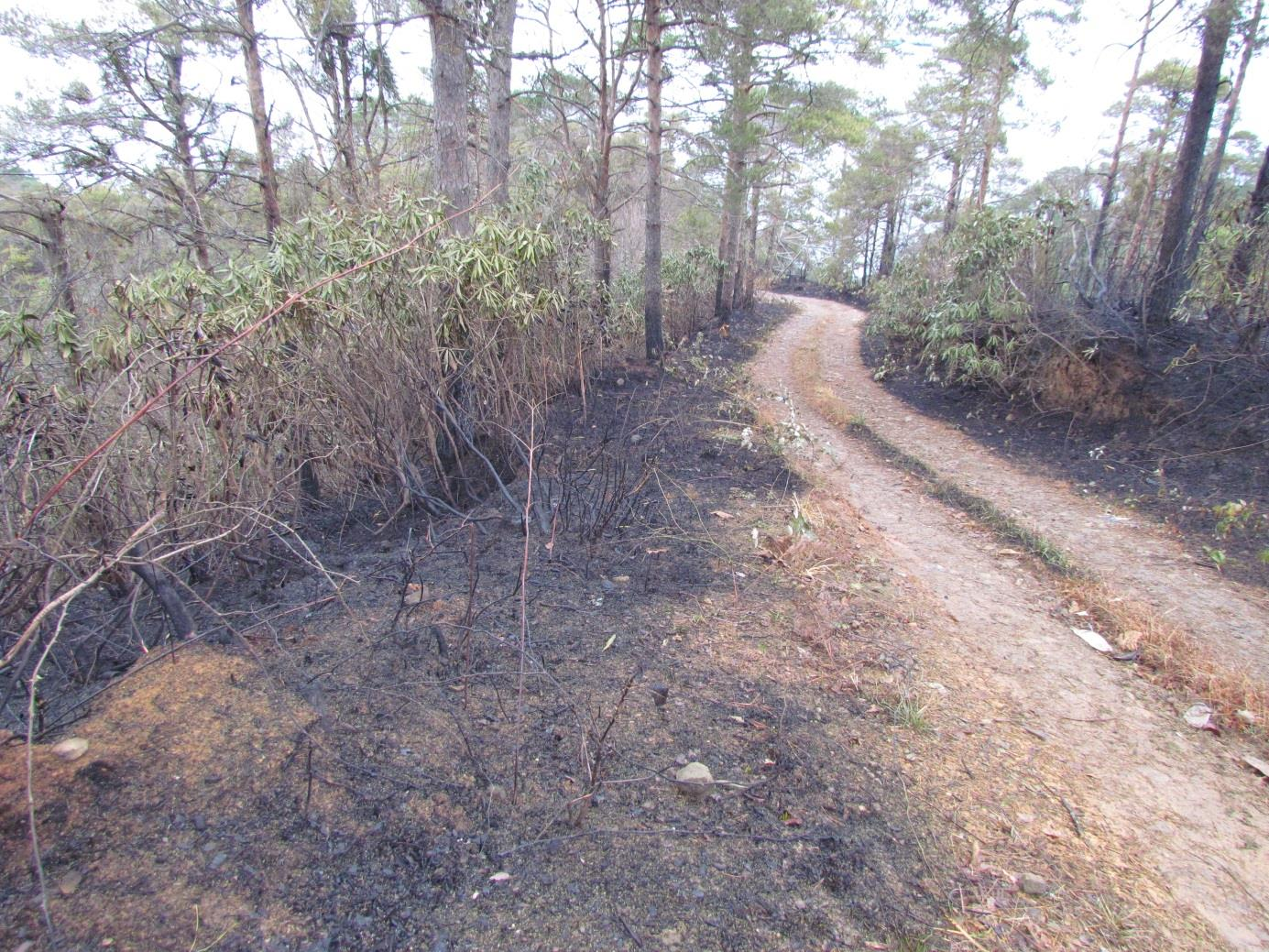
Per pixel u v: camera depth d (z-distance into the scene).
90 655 3.41
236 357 4.04
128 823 2.09
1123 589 4.73
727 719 2.85
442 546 4.46
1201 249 8.62
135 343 3.74
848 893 2.04
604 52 12.40
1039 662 3.72
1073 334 9.13
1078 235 10.49
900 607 4.18
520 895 1.95
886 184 24.42
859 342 18.58
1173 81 17.61
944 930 1.95
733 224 20.62
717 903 1.97
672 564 4.43
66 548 3.01
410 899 1.91
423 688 2.84
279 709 2.66
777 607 3.95
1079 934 1.98
